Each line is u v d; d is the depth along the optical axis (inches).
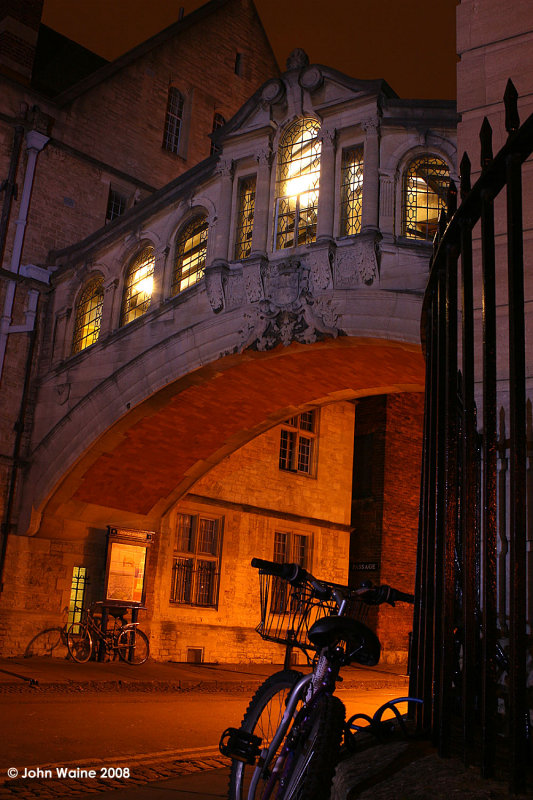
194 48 962.7
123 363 658.8
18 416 713.6
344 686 629.6
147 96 892.6
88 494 709.9
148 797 215.0
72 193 794.2
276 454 859.4
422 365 567.8
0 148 747.4
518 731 90.7
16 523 695.7
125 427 665.0
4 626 667.4
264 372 624.4
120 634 683.4
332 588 142.7
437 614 131.2
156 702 464.1
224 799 214.7
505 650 136.9
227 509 805.2
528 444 144.0
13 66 791.7
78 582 725.9
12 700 426.6
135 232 685.3
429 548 142.9
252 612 814.5
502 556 144.1
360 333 518.6
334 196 546.6
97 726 349.4
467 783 97.3
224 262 591.2
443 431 143.2
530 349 151.4
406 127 526.6
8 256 738.2
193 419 684.1
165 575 752.3
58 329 730.8
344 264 532.1
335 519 907.4
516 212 104.8
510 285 102.4
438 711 123.5
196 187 636.1
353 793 101.1
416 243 510.0
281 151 589.0
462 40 189.6
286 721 130.3
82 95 822.5
